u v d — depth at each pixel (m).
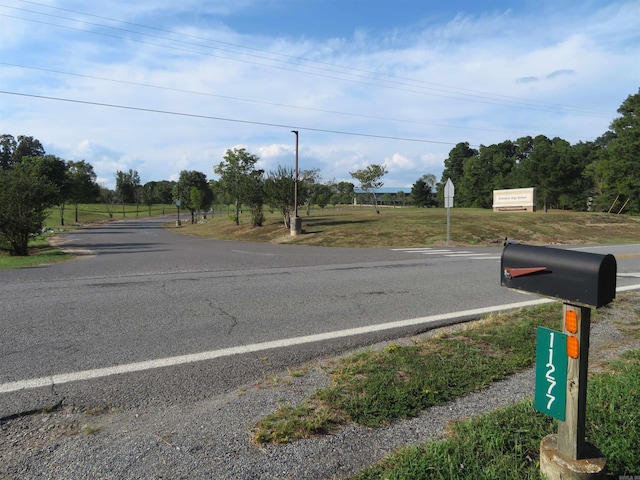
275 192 28.19
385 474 2.42
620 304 7.08
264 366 4.50
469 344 4.95
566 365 2.18
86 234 35.53
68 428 3.19
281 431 3.01
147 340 5.35
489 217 31.09
